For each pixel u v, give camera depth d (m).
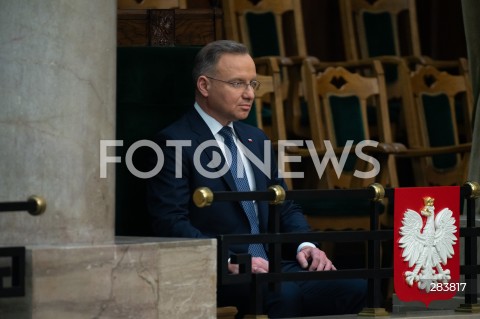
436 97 28.75
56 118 13.16
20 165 13.16
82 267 12.79
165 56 18.28
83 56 13.32
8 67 13.21
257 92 24.44
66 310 12.67
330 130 26.41
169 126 16.94
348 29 31.77
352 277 15.41
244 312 16.25
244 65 16.80
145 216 17.67
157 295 13.46
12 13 13.21
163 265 13.54
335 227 22.95
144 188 17.72
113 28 13.79
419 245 15.84
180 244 13.76
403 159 28.17
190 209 16.61
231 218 16.67
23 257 12.41
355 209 22.97
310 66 26.27
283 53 29.36
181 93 18.25
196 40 20.52
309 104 26.14
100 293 12.92
